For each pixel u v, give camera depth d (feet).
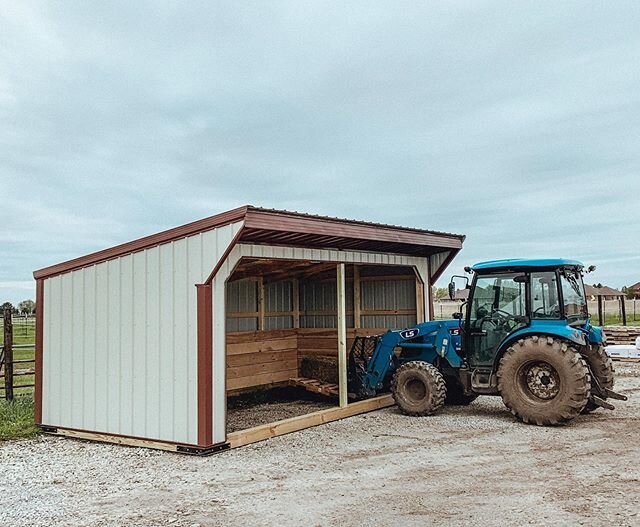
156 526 12.11
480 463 16.65
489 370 24.45
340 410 24.81
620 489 13.75
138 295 20.97
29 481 16.07
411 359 27.45
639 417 23.39
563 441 19.22
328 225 21.91
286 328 34.63
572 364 21.24
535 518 11.89
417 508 12.81
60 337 23.38
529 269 23.72
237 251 20.49
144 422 20.44
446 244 29.53
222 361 19.63
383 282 31.99
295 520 12.26
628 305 109.70
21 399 29.25
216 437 19.13
